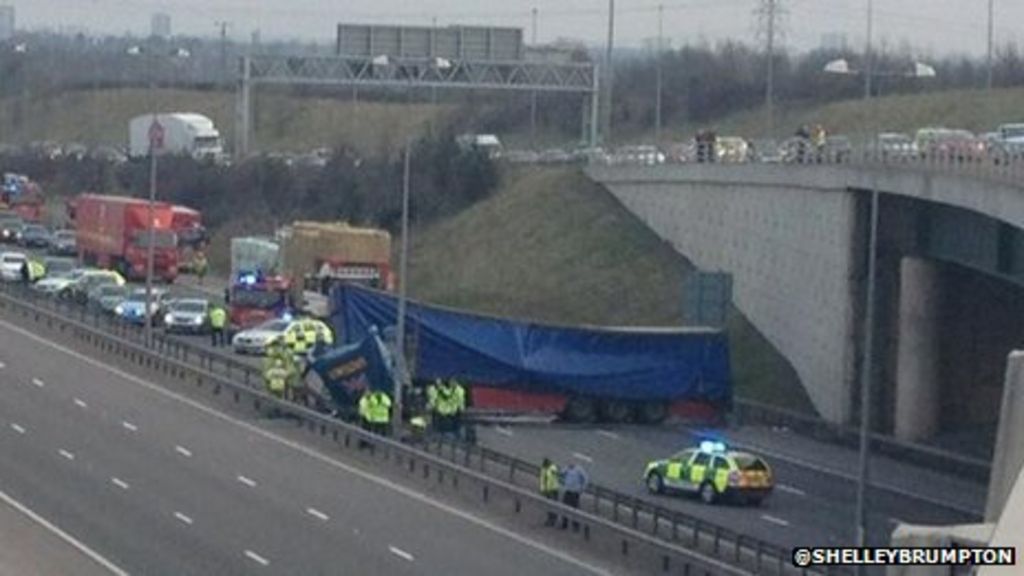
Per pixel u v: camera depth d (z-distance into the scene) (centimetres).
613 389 15562
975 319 15925
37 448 13450
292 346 16200
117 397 15925
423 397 14375
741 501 12181
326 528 10938
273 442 13950
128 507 11469
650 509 10481
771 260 18125
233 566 9869
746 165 18900
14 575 9594
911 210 15612
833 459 14400
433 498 11938
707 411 15800
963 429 15812
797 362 17350
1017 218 12950
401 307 14262
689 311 16625
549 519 11138
